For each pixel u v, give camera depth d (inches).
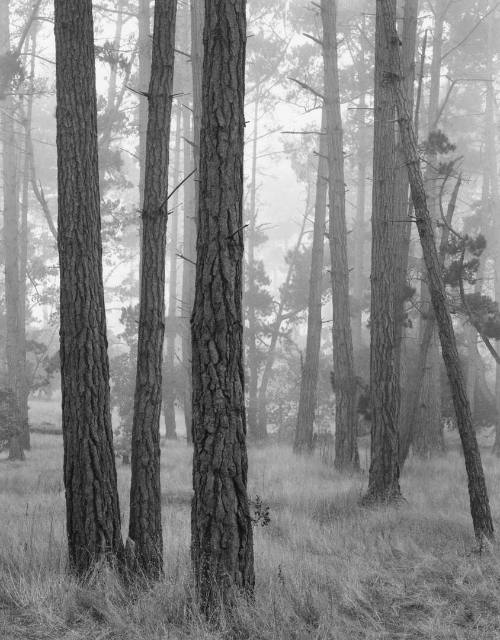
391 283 530.6
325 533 380.5
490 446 1136.8
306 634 224.5
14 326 896.3
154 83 294.8
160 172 292.8
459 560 328.8
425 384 850.8
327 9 745.0
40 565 275.1
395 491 500.4
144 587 261.1
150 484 281.1
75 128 280.2
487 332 687.1
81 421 272.8
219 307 234.5
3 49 922.1
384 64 561.0
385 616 256.1
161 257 291.6
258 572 286.8
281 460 737.6
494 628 243.4
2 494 525.0
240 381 237.9
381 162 550.0
